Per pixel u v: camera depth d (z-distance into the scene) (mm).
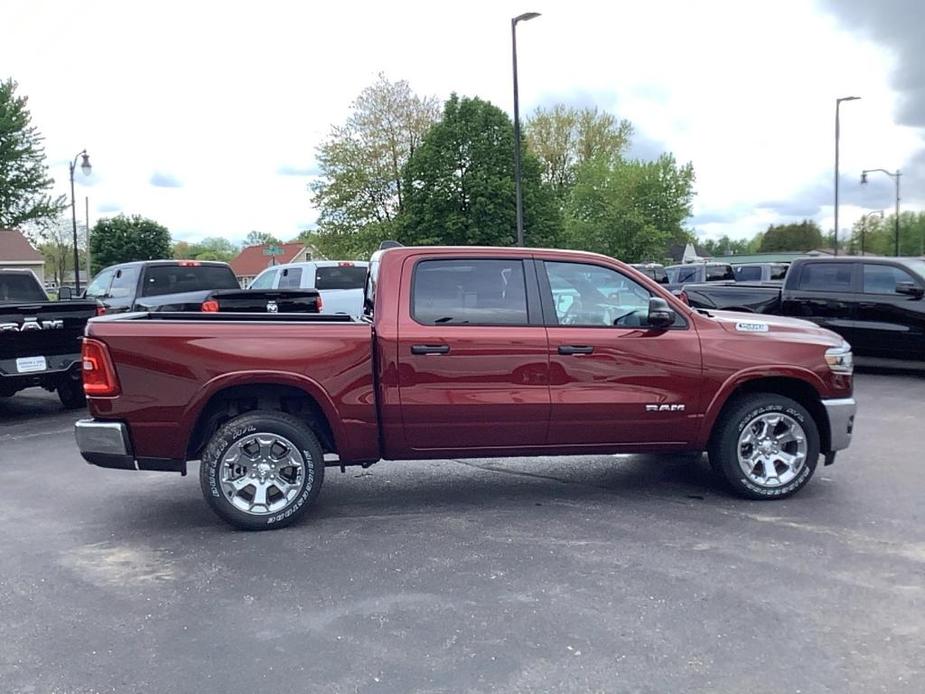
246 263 92438
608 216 55031
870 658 3398
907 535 4949
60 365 9328
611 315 5516
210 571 4500
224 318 5410
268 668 3375
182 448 5105
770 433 5691
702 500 5766
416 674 3305
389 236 44438
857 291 11945
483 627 3729
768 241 113312
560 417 5395
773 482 5680
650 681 3227
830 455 5793
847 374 5730
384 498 5953
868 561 4512
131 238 78375
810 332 5801
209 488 5113
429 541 4953
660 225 57031
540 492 6051
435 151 40812
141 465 5121
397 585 4254
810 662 3365
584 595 4074
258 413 5211
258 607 3998
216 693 3182
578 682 3225
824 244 110000
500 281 5406
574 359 5367
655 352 5457
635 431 5516
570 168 63062
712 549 4727
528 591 4137
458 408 5277
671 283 25031
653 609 3896
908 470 6527
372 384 5230
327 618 3855
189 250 120250
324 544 4930
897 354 11602
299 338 5145
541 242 42000
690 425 5555
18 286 10938
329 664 3400
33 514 5641
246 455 5180
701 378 5508
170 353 5016
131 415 5039
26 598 4148
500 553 4715
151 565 4609
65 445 7988
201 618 3879
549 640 3590
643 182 55594
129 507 5809
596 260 5539
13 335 8859
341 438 5246
